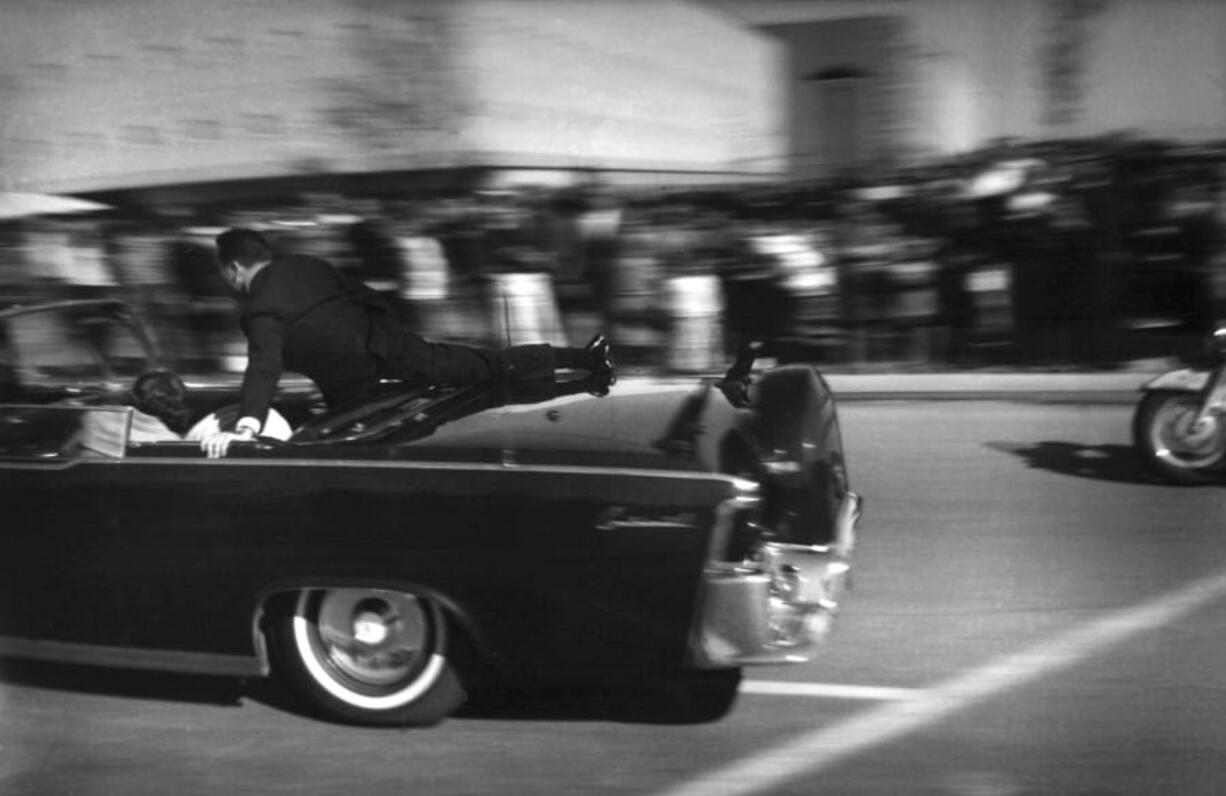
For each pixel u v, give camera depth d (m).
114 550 4.02
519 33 7.28
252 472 3.90
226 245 4.53
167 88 7.64
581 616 3.78
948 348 8.68
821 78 7.75
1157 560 5.69
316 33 7.36
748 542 3.77
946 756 3.89
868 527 6.31
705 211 7.91
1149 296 8.19
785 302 8.14
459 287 7.68
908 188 7.92
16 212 7.84
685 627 3.74
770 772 3.79
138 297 7.85
